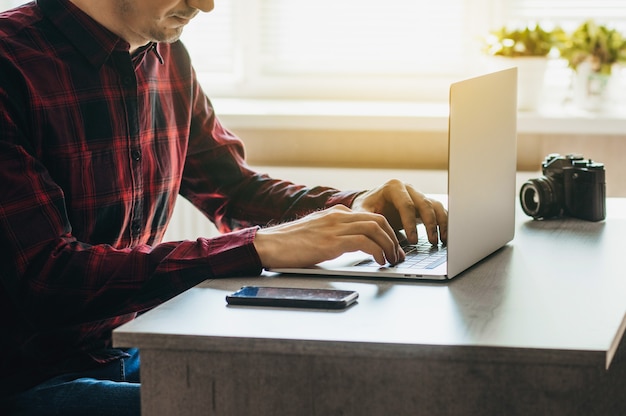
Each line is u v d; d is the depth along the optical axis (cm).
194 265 125
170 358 104
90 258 125
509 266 133
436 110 269
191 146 175
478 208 132
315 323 105
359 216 130
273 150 272
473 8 279
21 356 142
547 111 267
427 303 113
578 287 121
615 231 157
